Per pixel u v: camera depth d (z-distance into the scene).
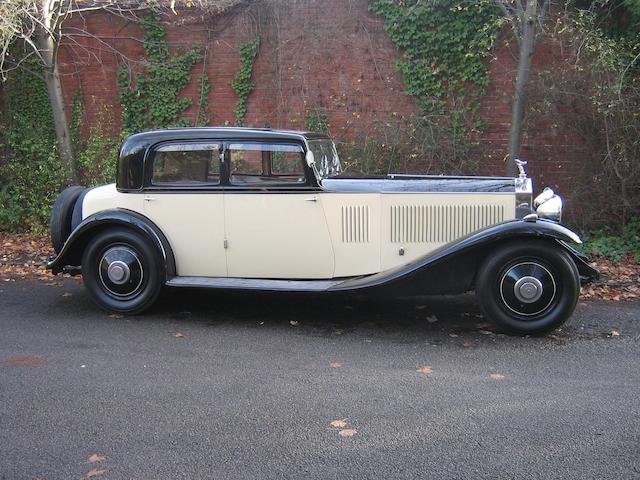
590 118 8.52
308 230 5.63
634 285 7.01
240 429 3.62
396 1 9.23
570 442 3.42
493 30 8.80
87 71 10.22
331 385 4.26
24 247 9.18
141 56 10.11
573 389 4.15
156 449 3.38
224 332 5.48
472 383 4.27
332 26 9.52
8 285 7.25
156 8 9.86
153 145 5.82
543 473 3.10
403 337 5.32
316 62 9.62
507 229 4.97
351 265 5.64
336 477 3.09
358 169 9.38
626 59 8.34
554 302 5.12
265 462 3.24
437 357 4.80
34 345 5.12
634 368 4.54
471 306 6.27
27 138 10.20
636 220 8.66
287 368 4.59
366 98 9.52
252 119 9.95
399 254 5.61
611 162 8.34
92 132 10.22
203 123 10.07
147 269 5.80
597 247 8.30
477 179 5.77
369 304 6.39
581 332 5.39
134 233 5.81
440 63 9.21
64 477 3.10
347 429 3.60
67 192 6.40
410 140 9.29
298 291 5.48
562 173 8.96
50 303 6.46
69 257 6.04
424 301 6.48
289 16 9.62
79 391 4.18
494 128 9.17
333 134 9.66
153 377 4.43
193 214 5.78
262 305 6.37
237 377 4.42
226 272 5.85
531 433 3.53
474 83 9.15
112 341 5.23
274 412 3.84
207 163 5.73
